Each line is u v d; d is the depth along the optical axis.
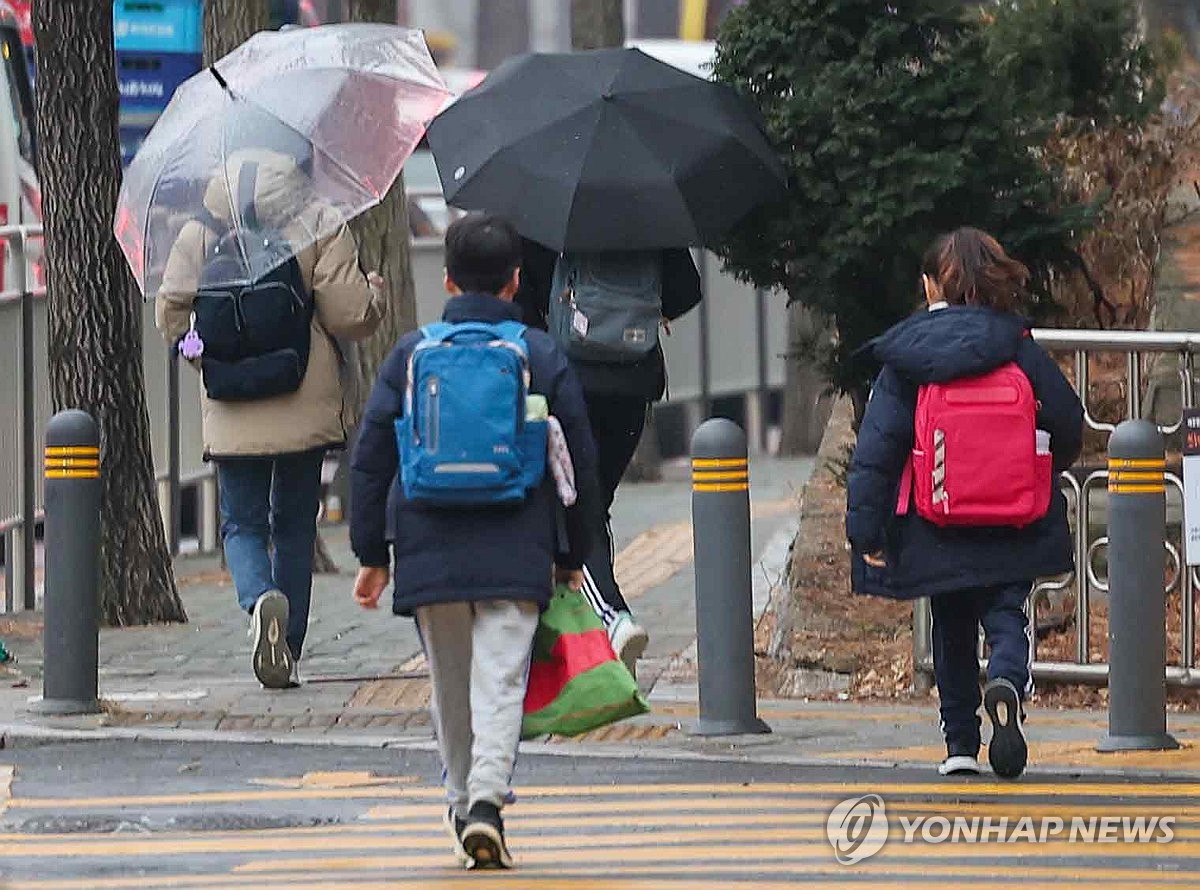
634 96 37.72
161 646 45.59
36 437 55.44
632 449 38.34
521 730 27.09
